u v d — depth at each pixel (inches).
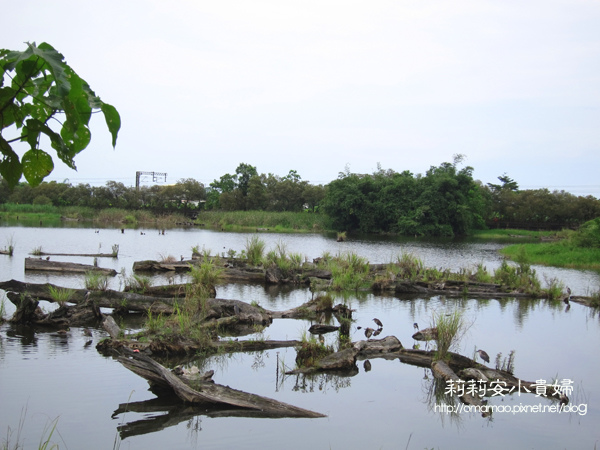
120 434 249.8
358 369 371.9
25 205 2618.1
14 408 274.1
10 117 85.0
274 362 380.8
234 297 653.3
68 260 929.5
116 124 83.2
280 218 2610.7
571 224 2918.3
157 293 587.8
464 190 2591.0
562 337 476.7
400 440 255.4
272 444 245.0
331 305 574.2
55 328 446.0
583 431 271.6
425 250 1519.4
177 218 2723.9
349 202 2488.9
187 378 310.3
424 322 531.2
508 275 799.1
